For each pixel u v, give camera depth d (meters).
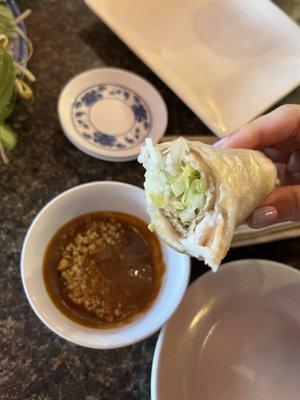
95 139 0.32
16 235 0.29
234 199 0.22
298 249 0.31
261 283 0.28
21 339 0.27
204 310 0.27
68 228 0.27
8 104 0.30
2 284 0.28
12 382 0.26
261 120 0.28
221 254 0.21
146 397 0.26
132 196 0.27
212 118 0.33
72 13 0.37
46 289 0.26
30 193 0.30
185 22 0.37
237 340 0.27
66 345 0.27
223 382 0.26
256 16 0.38
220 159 0.22
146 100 0.34
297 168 0.33
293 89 0.36
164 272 0.27
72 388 0.26
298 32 0.37
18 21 0.33
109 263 0.27
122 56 0.36
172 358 0.26
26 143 0.32
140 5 0.37
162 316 0.25
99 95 0.34
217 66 0.36
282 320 0.28
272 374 0.27
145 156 0.23
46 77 0.34
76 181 0.31
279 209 0.26
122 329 0.25
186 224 0.23
